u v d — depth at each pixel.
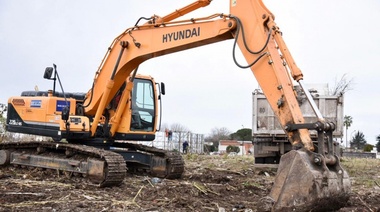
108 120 10.58
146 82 11.12
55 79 10.48
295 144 6.01
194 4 8.65
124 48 9.58
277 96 6.51
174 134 34.62
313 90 14.21
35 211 6.41
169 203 7.25
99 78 10.08
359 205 7.70
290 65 6.52
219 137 75.69
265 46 6.74
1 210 6.40
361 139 79.56
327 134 5.91
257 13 7.02
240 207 7.18
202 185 9.10
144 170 11.24
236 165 15.52
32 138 17.27
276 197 5.72
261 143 13.95
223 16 7.60
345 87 32.41
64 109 9.66
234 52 7.20
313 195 5.43
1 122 17.16
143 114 10.95
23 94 11.62
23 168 10.84
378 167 17.05
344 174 5.75
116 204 7.03
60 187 8.41
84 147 9.40
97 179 8.84
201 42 8.23
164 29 8.85
